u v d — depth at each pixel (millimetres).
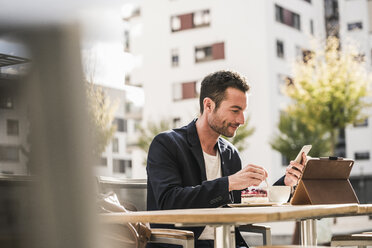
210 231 2621
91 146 656
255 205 2191
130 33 38938
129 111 40969
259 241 9055
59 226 638
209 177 2756
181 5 37219
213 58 35969
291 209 1509
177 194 2305
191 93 36875
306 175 2102
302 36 35906
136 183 3234
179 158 2645
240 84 2680
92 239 662
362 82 18547
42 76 630
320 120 18641
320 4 35844
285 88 19703
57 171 637
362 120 18734
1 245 630
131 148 40844
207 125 2738
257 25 34281
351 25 34375
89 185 655
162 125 23500
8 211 630
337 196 2143
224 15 35469
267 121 33844
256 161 34125
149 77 38312
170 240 2283
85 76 644
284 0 34844
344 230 11914
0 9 608
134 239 2293
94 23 647
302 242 2404
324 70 18656
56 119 635
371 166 35219
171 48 37656
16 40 620
